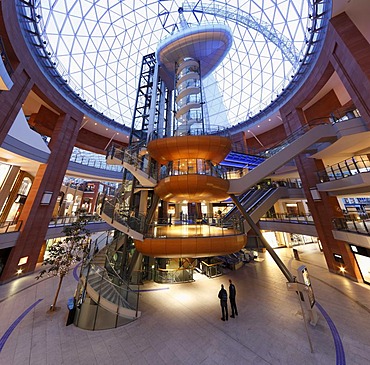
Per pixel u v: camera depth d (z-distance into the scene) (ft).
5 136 48.96
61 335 28.78
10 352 24.79
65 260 38.70
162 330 30.50
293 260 75.92
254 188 97.04
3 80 23.31
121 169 109.60
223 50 79.71
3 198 65.67
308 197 65.62
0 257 53.21
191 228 54.44
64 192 114.73
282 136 98.58
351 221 51.83
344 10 42.50
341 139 46.21
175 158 50.80
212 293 46.52
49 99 67.56
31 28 56.80
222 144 46.91
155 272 57.88
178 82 77.66
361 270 50.08
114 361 23.53
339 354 24.14
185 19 93.20
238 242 44.47
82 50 82.74
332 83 62.95
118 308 32.91
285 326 30.89
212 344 26.78
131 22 89.04
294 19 67.72
